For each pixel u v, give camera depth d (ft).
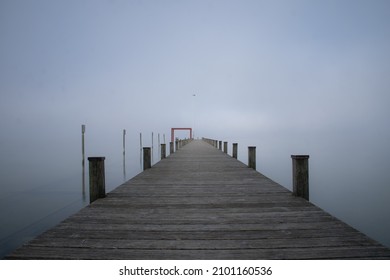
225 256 7.10
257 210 11.33
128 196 14.17
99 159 13.74
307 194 13.78
